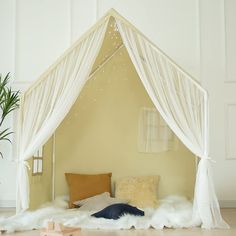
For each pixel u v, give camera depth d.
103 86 5.05
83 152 4.96
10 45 5.54
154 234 3.23
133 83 5.02
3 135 5.39
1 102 5.11
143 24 5.39
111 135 4.98
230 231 3.38
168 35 5.36
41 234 3.06
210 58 5.30
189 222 3.59
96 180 4.70
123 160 4.93
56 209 4.00
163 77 3.72
